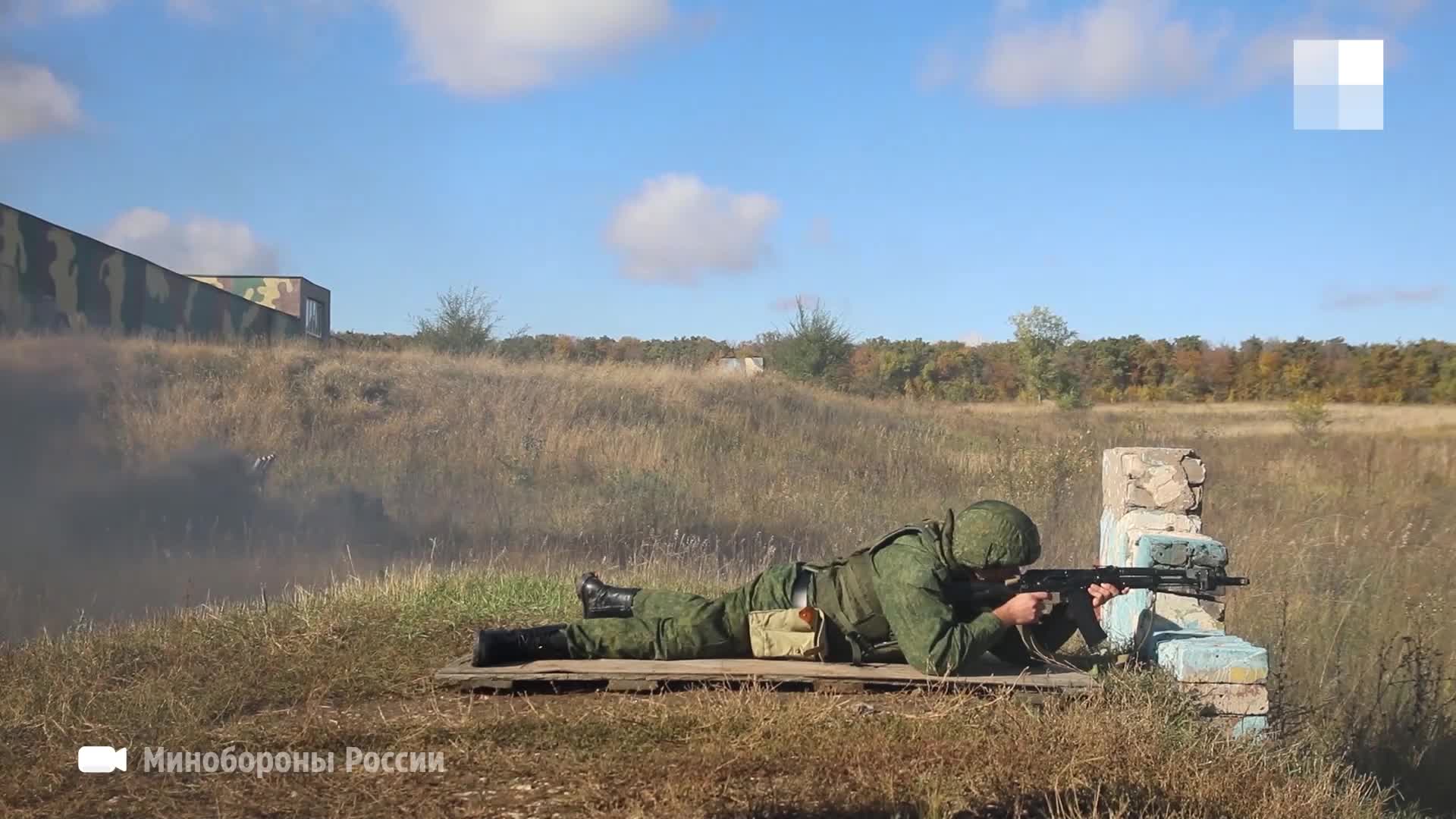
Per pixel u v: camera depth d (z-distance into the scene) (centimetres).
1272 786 407
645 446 1758
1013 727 425
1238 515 1171
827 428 2052
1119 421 2678
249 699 510
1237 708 467
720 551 1273
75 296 1773
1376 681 678
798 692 488
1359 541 1039
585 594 554
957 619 510
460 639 620
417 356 2162
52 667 547
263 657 567
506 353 2909
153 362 1762
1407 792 570
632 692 496
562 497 1492
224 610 718
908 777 383
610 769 400
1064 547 1100
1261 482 1501
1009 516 495
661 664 512
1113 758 399
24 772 416
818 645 509
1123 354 5097
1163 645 493
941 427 2286
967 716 440
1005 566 494
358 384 1898
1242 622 774
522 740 433
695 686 495
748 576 1022
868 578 507
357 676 539
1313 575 892
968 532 494
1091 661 527
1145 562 549
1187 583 498
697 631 521
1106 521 660
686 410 2034
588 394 2019
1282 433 2502
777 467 1725
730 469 1695
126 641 620
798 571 531
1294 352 5053
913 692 473
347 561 1150
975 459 1794
